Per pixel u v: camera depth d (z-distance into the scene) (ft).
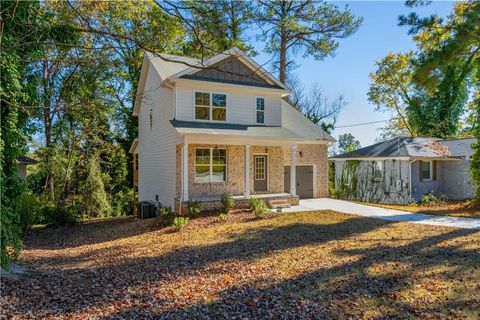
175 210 50.85
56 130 69.92
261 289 19.30
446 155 62.95
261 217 44.16
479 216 42.52
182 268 24.40
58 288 20.16
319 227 37.37
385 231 34.22
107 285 20.83
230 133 50.11
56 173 67.26
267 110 59.57
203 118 54.34
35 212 53.72
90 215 69.41
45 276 23.04
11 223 25.05
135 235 42.68
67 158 69.97
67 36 28.81
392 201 64.39
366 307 16.52
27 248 40.81
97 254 32.94
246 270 23.08
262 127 57.52
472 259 23.13
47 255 33.96
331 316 15.67
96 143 75.05
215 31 24.63
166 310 16.62
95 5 43.57
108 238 43.80
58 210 57.88
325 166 68.59
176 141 51.42
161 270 24.12
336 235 33.32
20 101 25.49
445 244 27.76
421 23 22.36
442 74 20.10
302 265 23.63
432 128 97.25
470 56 20.48
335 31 74.13
